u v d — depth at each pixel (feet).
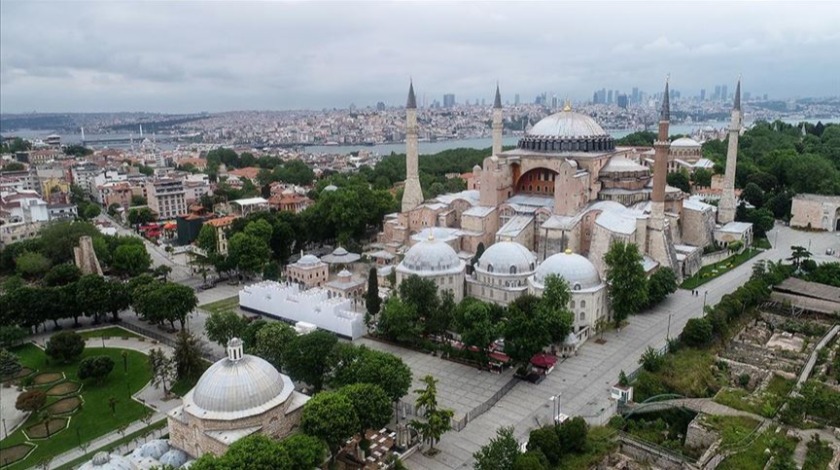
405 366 350.23
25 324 494.18
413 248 518.78
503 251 505.66
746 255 653.30
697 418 340.59
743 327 476.54
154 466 271.90
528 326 385.70
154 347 471.21
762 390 372.99
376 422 305.94
